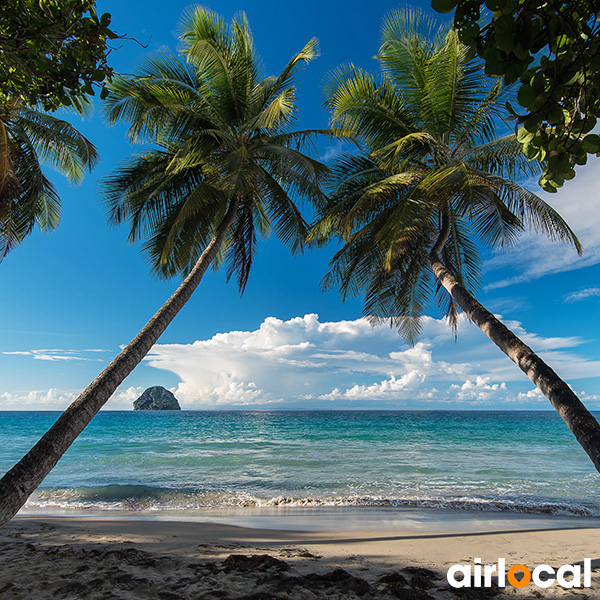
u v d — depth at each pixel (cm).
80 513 813
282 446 2047
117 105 814
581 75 130
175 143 942
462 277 1027
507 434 2897
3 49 278
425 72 858
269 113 805
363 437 2656
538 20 126
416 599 313
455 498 924
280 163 950
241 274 1066
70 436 417
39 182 1081
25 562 404
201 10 873
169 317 635
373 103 889
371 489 1029
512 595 332
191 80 957
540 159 151
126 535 556
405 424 4403
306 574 371
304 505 880
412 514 777
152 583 339
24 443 2302
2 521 345
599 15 127
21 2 264
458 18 129
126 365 515
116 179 999
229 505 882
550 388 434
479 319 617
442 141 902
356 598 313
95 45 284
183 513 805
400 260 1013
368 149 1009
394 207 916
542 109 134
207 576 359
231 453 1750
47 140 1105
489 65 131
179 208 977
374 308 1101
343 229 902
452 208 891
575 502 891
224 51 912
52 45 279
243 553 452
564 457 1630
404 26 873
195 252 1116
